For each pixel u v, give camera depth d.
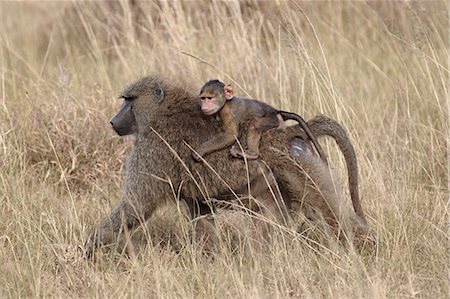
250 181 9.71
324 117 9.95
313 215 9.77
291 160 9.63
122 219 9.72
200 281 9.01
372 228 10.18
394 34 15.11
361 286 8.64
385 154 12.05
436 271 9.20
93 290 9.02
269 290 8.95
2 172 11.36
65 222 10.45
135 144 10.05
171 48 14.96
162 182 9.80
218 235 9.72
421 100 13.38
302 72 12.92
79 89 13.89
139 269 9.02
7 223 10.23
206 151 9.59
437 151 12.23
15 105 13.28
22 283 9.03
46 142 12.41
